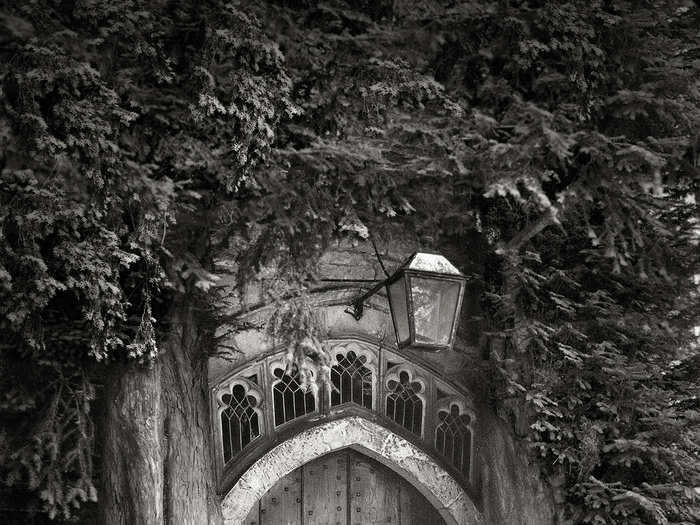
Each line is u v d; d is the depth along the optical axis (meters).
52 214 4.66
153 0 5.12
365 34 5.57
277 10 5.34
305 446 6.13
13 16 4.43
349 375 6.38
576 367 6.20
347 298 6.35
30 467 4.99
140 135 5.13
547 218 5.77
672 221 6.69
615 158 5.68
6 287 4.58
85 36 4.90
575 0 5.95
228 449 5.95
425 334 5.16
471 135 5.54
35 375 5.24
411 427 6.46
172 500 5.11
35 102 4.63
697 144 6.04
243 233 5.45
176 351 5.35
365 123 5.67
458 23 5.86
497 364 6.29
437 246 6.59
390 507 6.55
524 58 5.92
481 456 6.41
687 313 6.61
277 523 6.31
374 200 5.74
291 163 5.44
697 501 6.13
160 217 4.92
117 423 5.05
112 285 4.83
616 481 6.18
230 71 5.16
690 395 6.51
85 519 5.38
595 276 6.59
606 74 6.06
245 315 6.00
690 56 6.60
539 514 6.05
